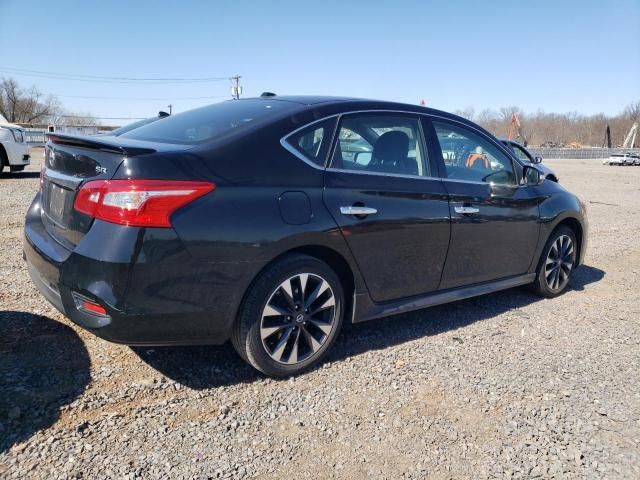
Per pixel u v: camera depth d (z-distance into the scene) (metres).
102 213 2.58
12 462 2.29
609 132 108.12
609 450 2.68
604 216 11.03
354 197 3.30
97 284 2.56
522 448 2.66
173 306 2.68
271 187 2.96
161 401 2.85
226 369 3.25
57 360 3.17
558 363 3.65
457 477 2.44
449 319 4.40
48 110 69.56
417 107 3.96
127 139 3.23
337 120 3.40
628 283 5.81
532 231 4.62
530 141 117.25
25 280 4.53
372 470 2.45
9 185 10.70
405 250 3.61
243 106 3.61
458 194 3.93
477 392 3.18
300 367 3.24
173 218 2.62
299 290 3.15
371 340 3.85
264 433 2.66
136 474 2.29
